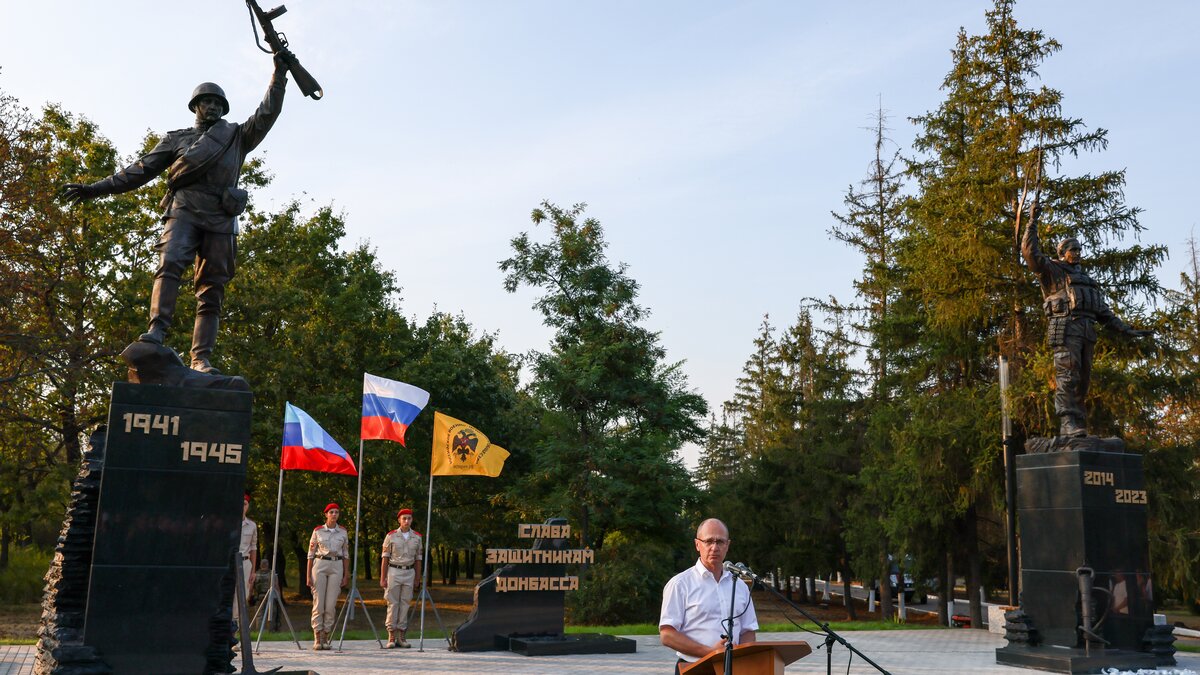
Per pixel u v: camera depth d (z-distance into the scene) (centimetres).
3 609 2873
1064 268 1554
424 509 3519
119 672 841
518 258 3200
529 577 1523
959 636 1881
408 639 1712
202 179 961
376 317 3625
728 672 514
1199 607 3834
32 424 2922
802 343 4347
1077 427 1495
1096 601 1398
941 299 2327
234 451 908
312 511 3225
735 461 4934
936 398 2441
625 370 3133
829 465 3806
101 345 2895
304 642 1587
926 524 2652
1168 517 2183
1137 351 2208
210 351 973
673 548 3294
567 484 3120
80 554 875
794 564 3966
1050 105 2348
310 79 984
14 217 2548
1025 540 1500
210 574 883
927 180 2719
